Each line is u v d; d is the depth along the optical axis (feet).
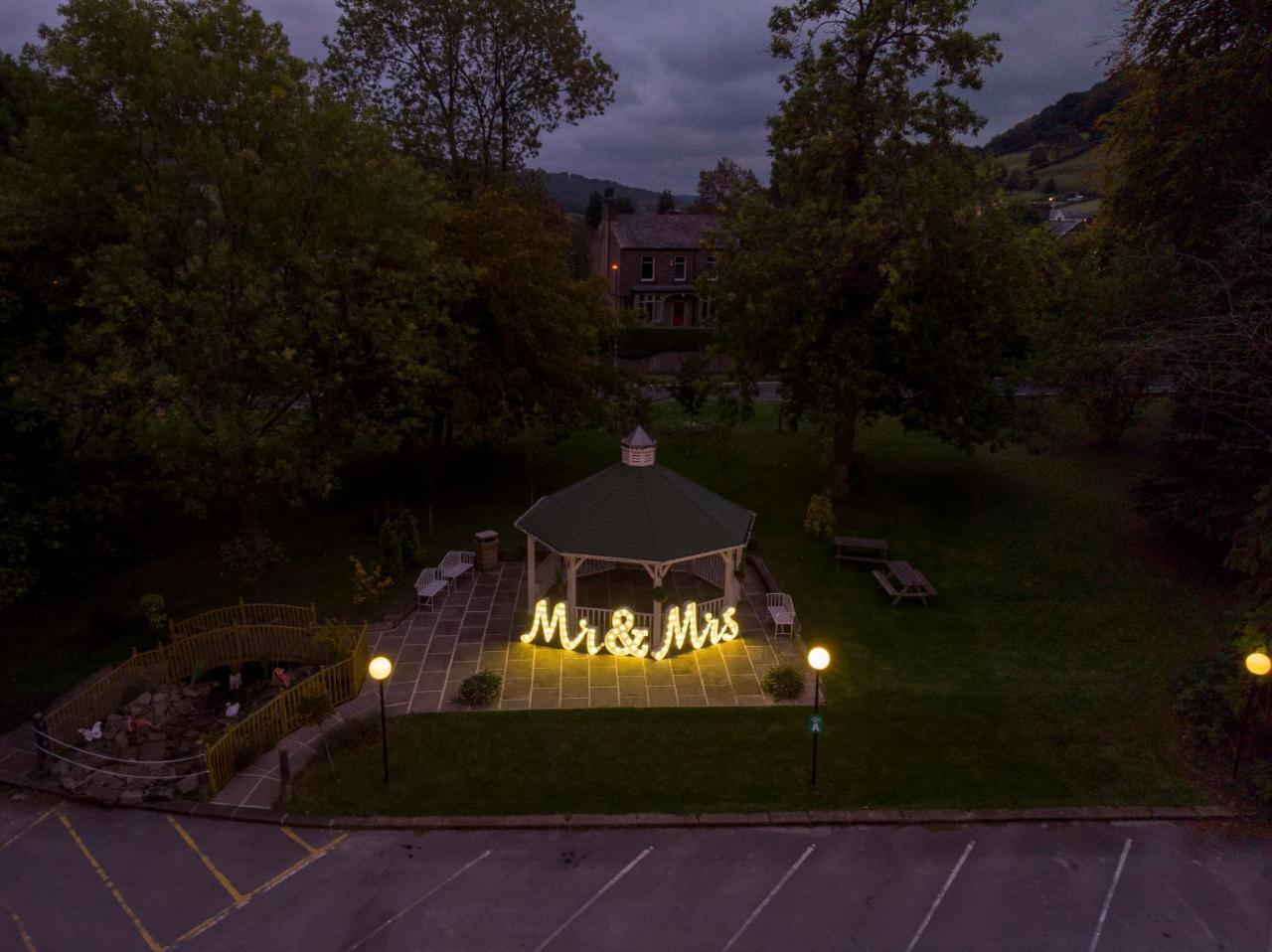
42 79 67.51
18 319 67.72
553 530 68.54
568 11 125.29
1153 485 83.56
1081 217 205.36
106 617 68.74
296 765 52.31
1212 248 85.15
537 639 68.95
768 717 58.08
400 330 76.02
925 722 57.67
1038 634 71.20
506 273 92.58
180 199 65.36
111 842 45.78
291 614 70.23
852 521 98.02
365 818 47.42
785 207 95.45
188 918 40.42
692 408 135.44
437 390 90.89
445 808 48.44
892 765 52.80
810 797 49.60
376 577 74.95
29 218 60.03
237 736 52.39
